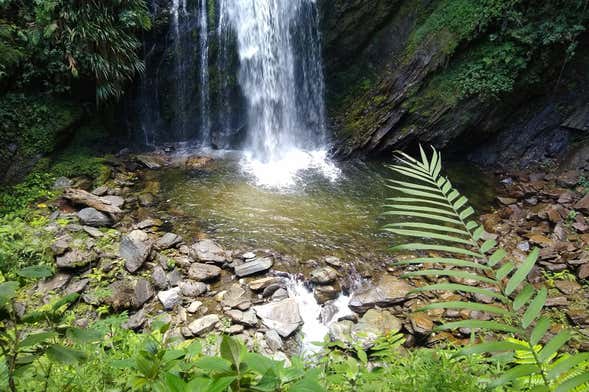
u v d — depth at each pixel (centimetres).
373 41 919
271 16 906
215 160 875
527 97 849
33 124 723
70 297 127
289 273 530
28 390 168
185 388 103
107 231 577
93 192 686
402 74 882
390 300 483
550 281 522
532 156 850
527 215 677
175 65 913
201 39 912
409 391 185
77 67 746
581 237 609
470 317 455
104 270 496
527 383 159
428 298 492
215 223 633
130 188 730
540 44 775
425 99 865
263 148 941
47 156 733
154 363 136
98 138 820
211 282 509
